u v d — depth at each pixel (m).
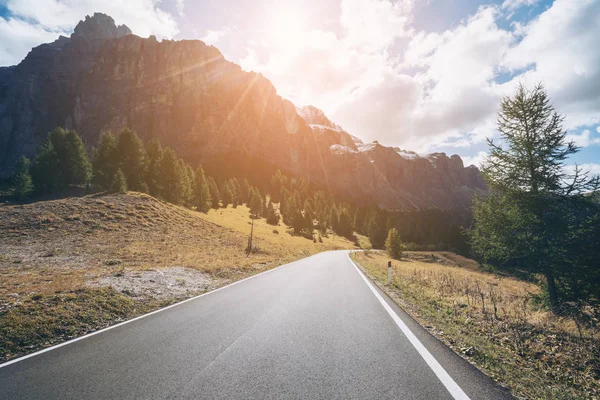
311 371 3.45
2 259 16.09
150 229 30.48
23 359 3.93
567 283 9.94
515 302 10.38
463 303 8.91
